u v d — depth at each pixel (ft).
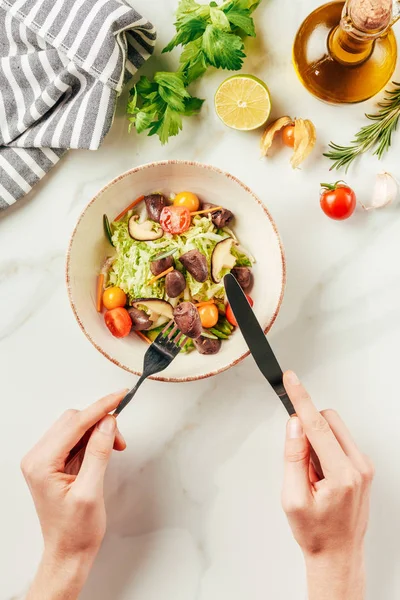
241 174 2.39
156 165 2.17
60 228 2.41
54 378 2.43
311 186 2.39
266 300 2.22
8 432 2.44
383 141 2.34
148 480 2.44
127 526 2.45
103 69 2.23
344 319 2.41
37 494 2.13
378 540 2.43
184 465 2.43
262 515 2.43
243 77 2.22
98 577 2.44
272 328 2.41
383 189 2.32
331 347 2.41
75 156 2.40
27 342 2.43
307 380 2.41
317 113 2.37
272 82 2.37
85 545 2.16
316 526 2.09
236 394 2.42
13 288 2.43
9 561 2.46
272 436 2.42
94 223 2.23
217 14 2.17
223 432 2.43
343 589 2.15
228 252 2.25
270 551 2.44
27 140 2.31
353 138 2.37
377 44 2.15
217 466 2.43
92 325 2.19
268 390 2.42
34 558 2.46
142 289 2.24
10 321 2.43
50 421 2.44
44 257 2.42
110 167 2.40
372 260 2.40
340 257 2.40
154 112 2.29
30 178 2.36
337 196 2.27
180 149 2.40
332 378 2.41
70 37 2.22
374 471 2.35
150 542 2.45
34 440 2.44
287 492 2.08
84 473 2.09
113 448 2.32
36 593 2.21
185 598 2.44
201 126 2.39
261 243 2.27
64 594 2.19
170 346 2.15
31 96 2.34
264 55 2.36
